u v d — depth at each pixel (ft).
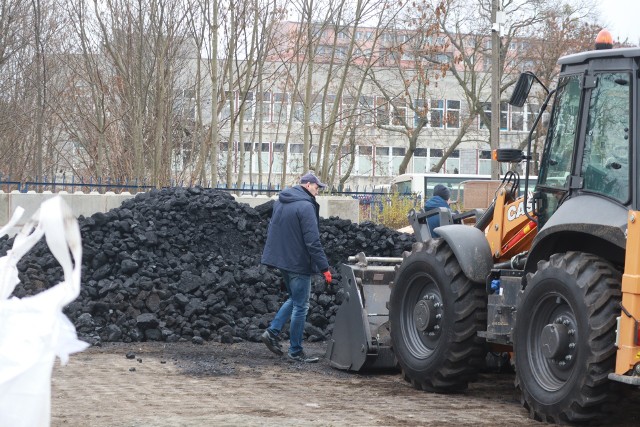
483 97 172.65
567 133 24.06
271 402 24.40
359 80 133.80
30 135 112.37
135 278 37.78
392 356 30.37
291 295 32.60
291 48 91.76
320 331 37.65
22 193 52.44
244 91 79.20
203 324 36.58
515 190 27.96
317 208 32.91
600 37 23.73
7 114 98.17
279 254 32.17
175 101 102.58
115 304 36.73
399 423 21.68
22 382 7.56
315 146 161.48
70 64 98.07
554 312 22.93
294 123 165.89
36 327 7.66
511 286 25.00
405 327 28.63
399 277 28.89
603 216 21.85
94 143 102.42
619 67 22.22
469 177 127.34
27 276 38.50
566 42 126.82
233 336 36.78
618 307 20.85
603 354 20.65
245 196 54.75
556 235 23.48
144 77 85.71
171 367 30.32
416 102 139.85
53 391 25.35
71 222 7.67
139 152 80.48
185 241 40.83
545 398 22.27
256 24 78.59
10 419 7.51
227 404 23.86
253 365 31.32
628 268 20.53
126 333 36.01
